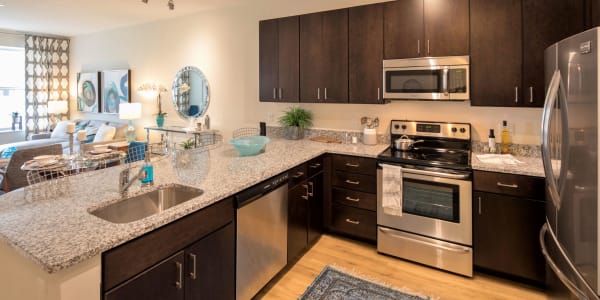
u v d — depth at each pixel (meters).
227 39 4.46
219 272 1.86
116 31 5.84
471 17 2.64
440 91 2.77
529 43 2.45
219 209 1.84
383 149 3.18
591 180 1.37
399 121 3.29
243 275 2.06
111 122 6.04
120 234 1.30
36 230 1.33
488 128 2.98
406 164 2.73
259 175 2.19
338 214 3.15
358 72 3.15
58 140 6.01
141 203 1.88
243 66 4.35
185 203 1.65
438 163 2.60
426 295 2.35
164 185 1.98
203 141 4.56
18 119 6.79
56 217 1.46
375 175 2.92
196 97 4.84
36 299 1.22
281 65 3.60
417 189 2.70
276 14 4.02
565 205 1.62
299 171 2.71
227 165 2.47
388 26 2.98
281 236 2.48
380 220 2.90
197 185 1.96
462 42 2.68
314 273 2.64
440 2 2.74
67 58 6.88
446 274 2.62
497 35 2.56
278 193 2.41
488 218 2.47
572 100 1.52
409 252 2.78
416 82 2.86
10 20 5.28
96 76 6.20
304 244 2.86
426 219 2.68
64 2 4.25
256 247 2.18
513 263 2.41
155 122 5.41
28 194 1.77
